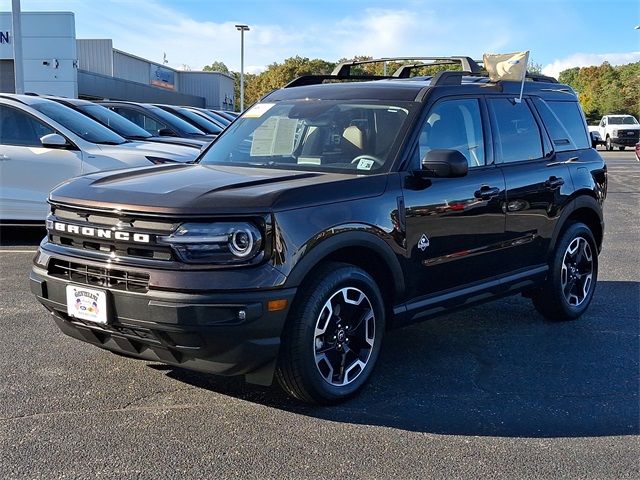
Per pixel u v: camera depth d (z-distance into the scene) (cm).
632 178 2136
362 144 470
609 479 337
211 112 1920
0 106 895
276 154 500
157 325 362
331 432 381
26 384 437
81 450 354
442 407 420
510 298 690
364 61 607
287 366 390
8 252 852
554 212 575
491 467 346
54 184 878
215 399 421
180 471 335
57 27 2994
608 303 673
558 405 427
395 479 333
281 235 373
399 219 437
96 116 1055
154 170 465
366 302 425
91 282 388
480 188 499
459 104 511
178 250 363
